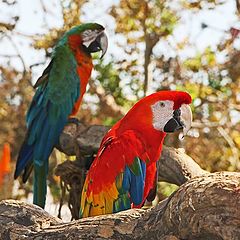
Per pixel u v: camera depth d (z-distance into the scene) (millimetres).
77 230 5730
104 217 5730
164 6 16828
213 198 4801
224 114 17688
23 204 6312
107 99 16688
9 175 18391
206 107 17859
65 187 10656
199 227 4867
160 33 16797
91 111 17719
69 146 11688
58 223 6090
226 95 17688
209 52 17578
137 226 5516
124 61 17719
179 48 17625
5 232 6113
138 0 16953
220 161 17500
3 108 19125
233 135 17766
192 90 16703
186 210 4945
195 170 9789
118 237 5543
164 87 17734
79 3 17672
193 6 16938
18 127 19188
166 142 16234
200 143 17578
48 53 18203
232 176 4988
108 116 16766
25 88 19047
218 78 17750
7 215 6211
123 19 17406
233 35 12852
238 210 4676
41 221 6117
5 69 18953
